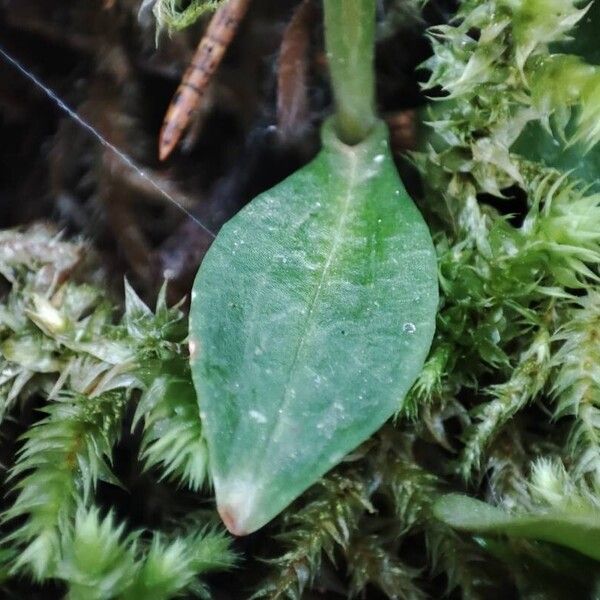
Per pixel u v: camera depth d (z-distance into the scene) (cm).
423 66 12
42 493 12
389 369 11
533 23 12
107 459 12
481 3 12
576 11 12
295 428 11
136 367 12
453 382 12
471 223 12
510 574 12
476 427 12
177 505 12
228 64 13
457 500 11
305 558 12
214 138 13
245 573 12
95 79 13
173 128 13
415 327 11
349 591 12
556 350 12
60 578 11
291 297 11
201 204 13
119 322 13
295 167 13
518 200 13
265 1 13
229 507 11
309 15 13
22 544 12
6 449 12
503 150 12
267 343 11
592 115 12
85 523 11
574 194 12
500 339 12
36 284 13
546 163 12
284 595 12
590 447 12
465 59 12
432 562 12
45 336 12
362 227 12
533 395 12
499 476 12
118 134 13
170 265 13
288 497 11
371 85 12
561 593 11
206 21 13
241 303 11
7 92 13
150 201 13
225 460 11
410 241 12
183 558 11
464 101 12
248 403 11
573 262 12
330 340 11
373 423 11
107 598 11
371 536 12
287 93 13
